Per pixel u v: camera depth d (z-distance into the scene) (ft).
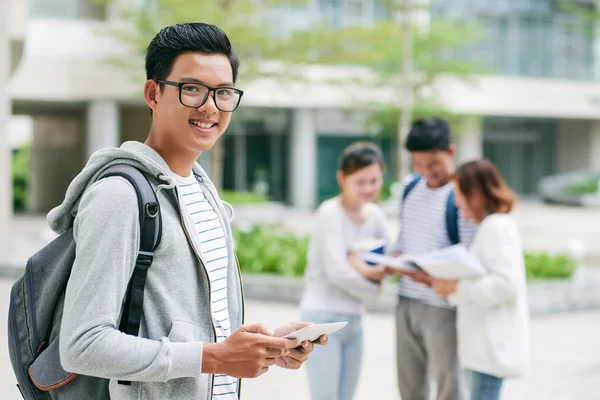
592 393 19.07
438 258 11.79
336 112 97.25
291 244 39.22
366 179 13.29
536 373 21.07
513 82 100.83
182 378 6.17
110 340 5.62
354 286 12.82
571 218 79.61
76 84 74.38
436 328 12.82
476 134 107.55
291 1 58.85
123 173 6.11
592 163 115.75
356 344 13.29
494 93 99.40
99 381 6.20
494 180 12.12
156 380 5.78
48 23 73.05
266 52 57.47
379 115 75.51
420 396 13.57
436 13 97.66
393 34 59.36
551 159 119.24
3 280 36.55
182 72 6.38
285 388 19.21
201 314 6.37
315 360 12.94
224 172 95.81
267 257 35.01
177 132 6.49
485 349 11.69
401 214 13.88
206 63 6.39
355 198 13.41
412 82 69.56
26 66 72.43
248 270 35.24
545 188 106.83
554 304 30.27
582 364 22.04
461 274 11.59
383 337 25.07
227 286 7.07
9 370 19.86
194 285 6.33
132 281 6.00
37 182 97.45
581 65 108.47
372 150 13.41
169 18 54.90
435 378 13.03
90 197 5.98
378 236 13.88
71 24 73.82
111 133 77.41
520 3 103.35
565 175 108.78
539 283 30.48
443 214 13.07
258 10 56.49
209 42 6.42
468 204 12.23
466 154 107.45
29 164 98.53
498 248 11.72
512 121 116.57
